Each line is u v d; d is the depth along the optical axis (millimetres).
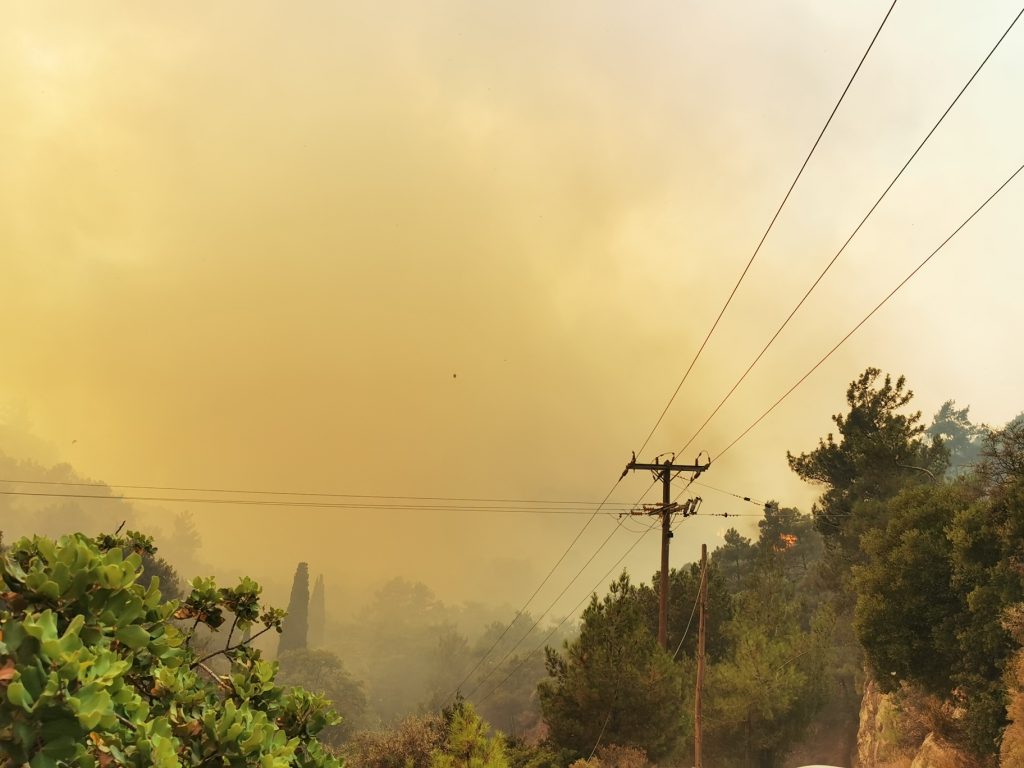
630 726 27922
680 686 29016
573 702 28719
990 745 19875
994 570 20781
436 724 30578
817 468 46656
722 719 35375
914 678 23875
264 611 4879
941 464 42531
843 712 43531
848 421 45219
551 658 30484
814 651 37500
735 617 40156
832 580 45000
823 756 41531
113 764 2592
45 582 2869
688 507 30469
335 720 4320
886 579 24547
